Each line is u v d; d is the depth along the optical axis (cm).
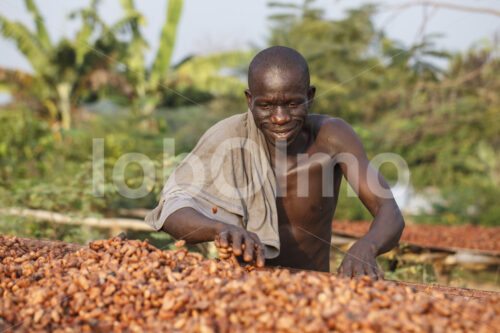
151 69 1430
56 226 434
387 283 152
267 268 177
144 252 170
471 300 152
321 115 236
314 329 119
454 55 1124
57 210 448
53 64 1304
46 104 1309
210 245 356
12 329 137
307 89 200
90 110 1420
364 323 121
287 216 230
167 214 198
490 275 485
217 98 1395
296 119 199
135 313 138
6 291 160
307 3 1309
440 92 1182
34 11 1266
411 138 1181
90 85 1377
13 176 561
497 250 513
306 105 200
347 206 825
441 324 126
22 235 418
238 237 173
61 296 148
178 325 130
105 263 166
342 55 1246
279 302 133
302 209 228
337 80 1297
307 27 1295
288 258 238
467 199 1038
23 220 424
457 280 461
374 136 1190
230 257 174
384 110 1281
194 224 188
